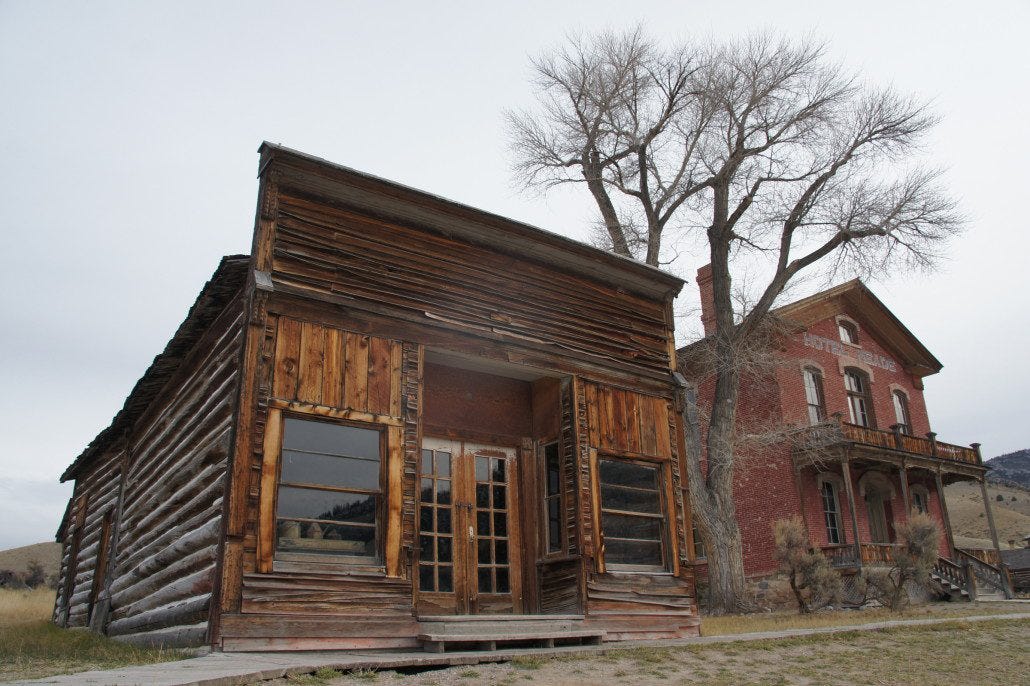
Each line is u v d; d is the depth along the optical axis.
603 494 10.47
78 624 15.03
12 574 36.56
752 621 15.04
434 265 9.69
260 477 7.46
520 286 10.55
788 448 23.03
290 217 8.62
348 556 7.93
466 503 10.16
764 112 22.44
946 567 22.92
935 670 8.31
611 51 23.95
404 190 9.34
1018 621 12.98
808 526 22.22
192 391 10.49
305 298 8.31
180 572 8.73
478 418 10.57
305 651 7.17
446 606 9.59
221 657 6.38
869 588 20.05
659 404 11.57
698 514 19.62
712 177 22.31
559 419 10.70
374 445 8.47
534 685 6.20
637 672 7.12
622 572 10.23
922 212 21.23
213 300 9.50
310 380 8.10
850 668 8.15
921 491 27.25
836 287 26.41
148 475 12.26
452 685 6.06
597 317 11.36
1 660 7.86
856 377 27.31
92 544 15.65
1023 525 54.25
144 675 5.08
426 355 9.60
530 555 10.51
